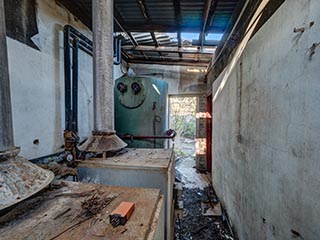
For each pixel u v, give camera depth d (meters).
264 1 1.41
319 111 0.83
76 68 2.14
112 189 1.02
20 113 1.54
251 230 1.66
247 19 1.77
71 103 2.09
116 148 1.62
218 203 2.99
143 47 3.63
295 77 1.01
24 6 1.58
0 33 0.86
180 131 10.34
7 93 0.89
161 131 3.10
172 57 4.21
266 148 1.36
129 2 2.18
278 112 1.19
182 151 7.19
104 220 0.74
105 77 1.64
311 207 0.88
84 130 2.47
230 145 2.37
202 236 2.27
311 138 0.89
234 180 2.18
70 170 1.44
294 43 1.02
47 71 1.85
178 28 2.76
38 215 0.77
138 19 2.55
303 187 0.95
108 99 1.67
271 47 1.29
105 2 1.61
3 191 0.75
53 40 1.93
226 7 2.19
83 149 1.58
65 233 0.66
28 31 1.62
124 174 1.46
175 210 1.84
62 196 0.93
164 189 1.42
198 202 3.11
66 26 1.98
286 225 1.10
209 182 3.96
